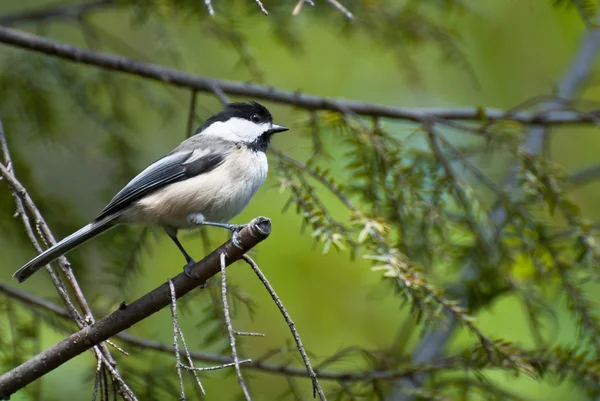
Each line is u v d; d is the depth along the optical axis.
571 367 7.95
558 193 8.99
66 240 7.51
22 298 8.62
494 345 7.69
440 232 8.98
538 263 9.03
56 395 9.27
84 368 9.62
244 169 8.36
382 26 10.34
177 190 8.04
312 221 7.92
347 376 8.28
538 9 13.22
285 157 8.59
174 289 5.81
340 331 11.23
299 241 11.34
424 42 10.45
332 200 10.57
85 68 10.94
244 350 8.70
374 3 9.78
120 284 9.23
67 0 12.19
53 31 13.43
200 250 10.95
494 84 13.68
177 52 10.48
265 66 13.11
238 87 9.71
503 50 13.59
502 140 9.28
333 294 11.31
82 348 6.12
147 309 6.09
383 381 8.15
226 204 8.27
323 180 8.45
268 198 11.54
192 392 8.58
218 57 12.70
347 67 13.41
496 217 9.69
